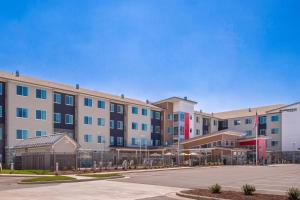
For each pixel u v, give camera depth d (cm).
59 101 5772
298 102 8400
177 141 7719
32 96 5312
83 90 6412
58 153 4331
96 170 4047
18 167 4562
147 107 7619
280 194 1805
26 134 5159
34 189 2045
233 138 7744
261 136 7881
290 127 8444
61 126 5753
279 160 7969
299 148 8194
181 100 8069
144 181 2698
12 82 5044
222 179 2950
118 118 6956
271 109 9225
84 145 6072
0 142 4881
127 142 7019
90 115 6269
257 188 2211
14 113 5034
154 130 7900
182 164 5866
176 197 1744
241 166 5841
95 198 1681
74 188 2122
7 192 1884
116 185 2342
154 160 5634
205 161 6256
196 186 2328
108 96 6800
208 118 9331
